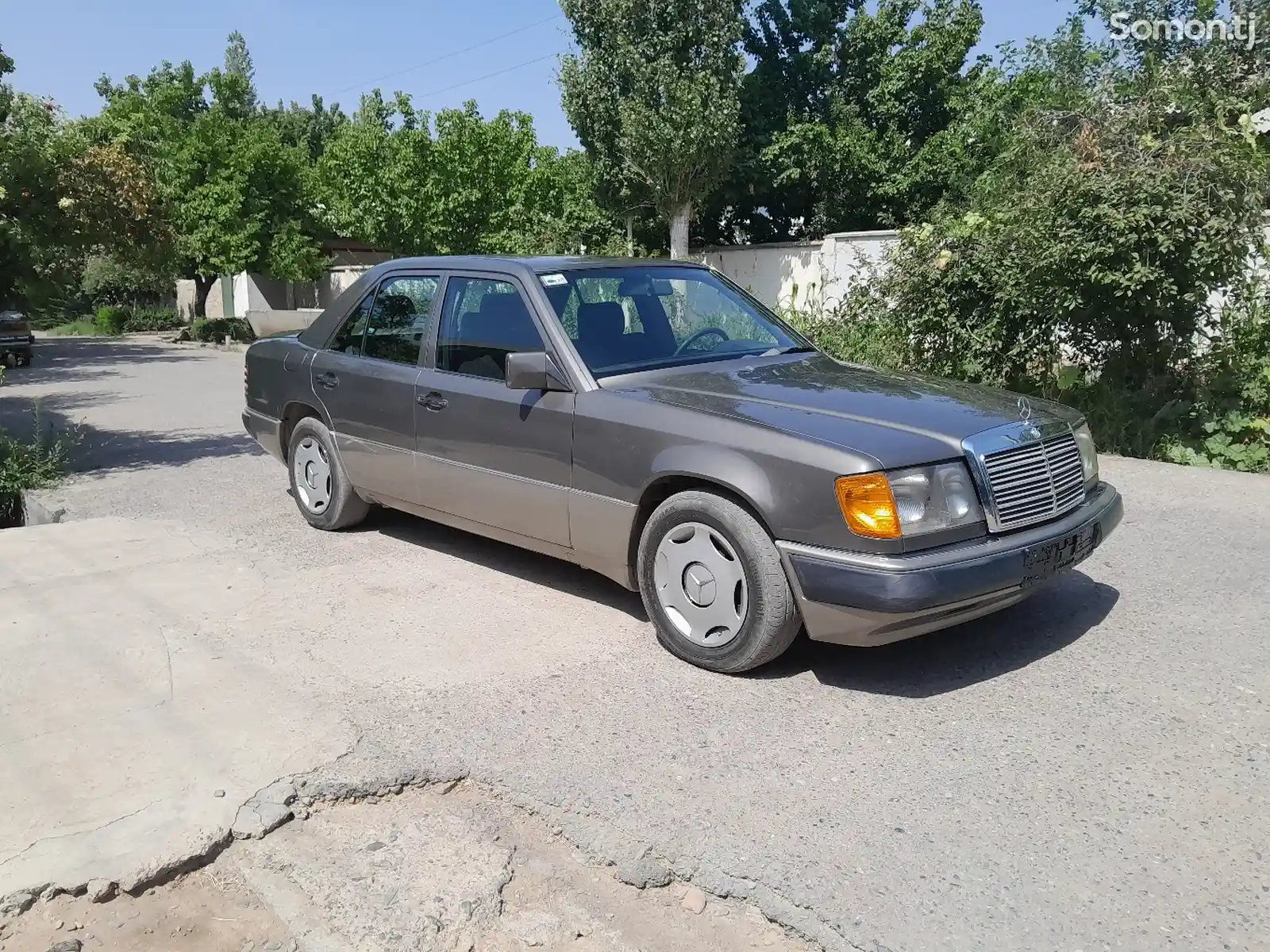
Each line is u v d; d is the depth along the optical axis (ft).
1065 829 9.98
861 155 71.77
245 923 9.23
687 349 16.74
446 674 13.94
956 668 13.75
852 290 38.40
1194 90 33.22
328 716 12.73
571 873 9.77
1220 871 9.28
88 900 9.50
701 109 64.85
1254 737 11.69
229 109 115.96
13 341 70.44
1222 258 25.82
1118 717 12.23
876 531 12.07
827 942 8.60
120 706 13.12
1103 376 29.94
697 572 13.75
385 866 9.92
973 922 8.70
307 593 17.38
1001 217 30.48
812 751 11.60
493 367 16.61
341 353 20.07
